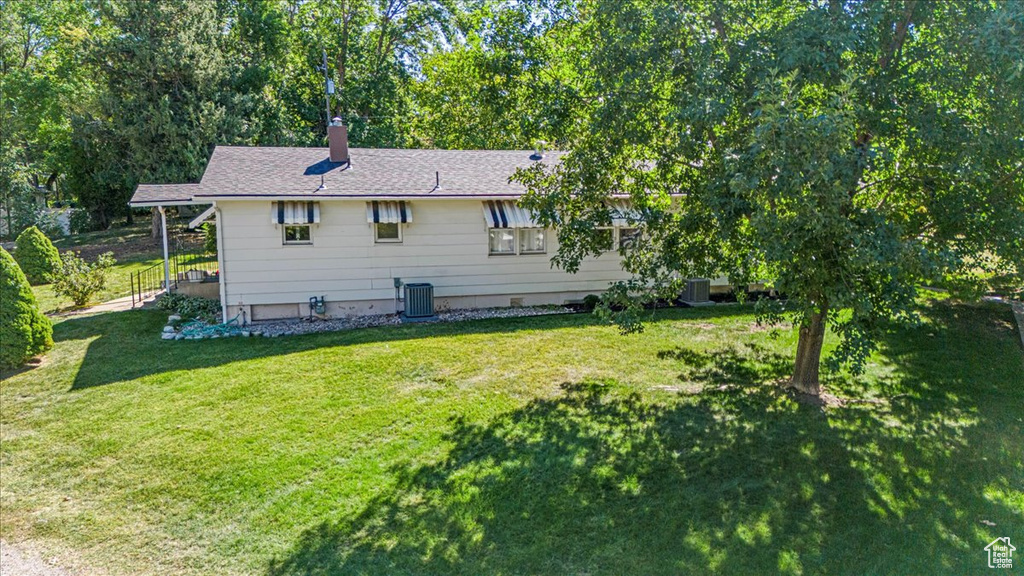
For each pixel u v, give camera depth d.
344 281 17.86
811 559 5.89
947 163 7.60
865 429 8.83
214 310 18.81
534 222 17.77
